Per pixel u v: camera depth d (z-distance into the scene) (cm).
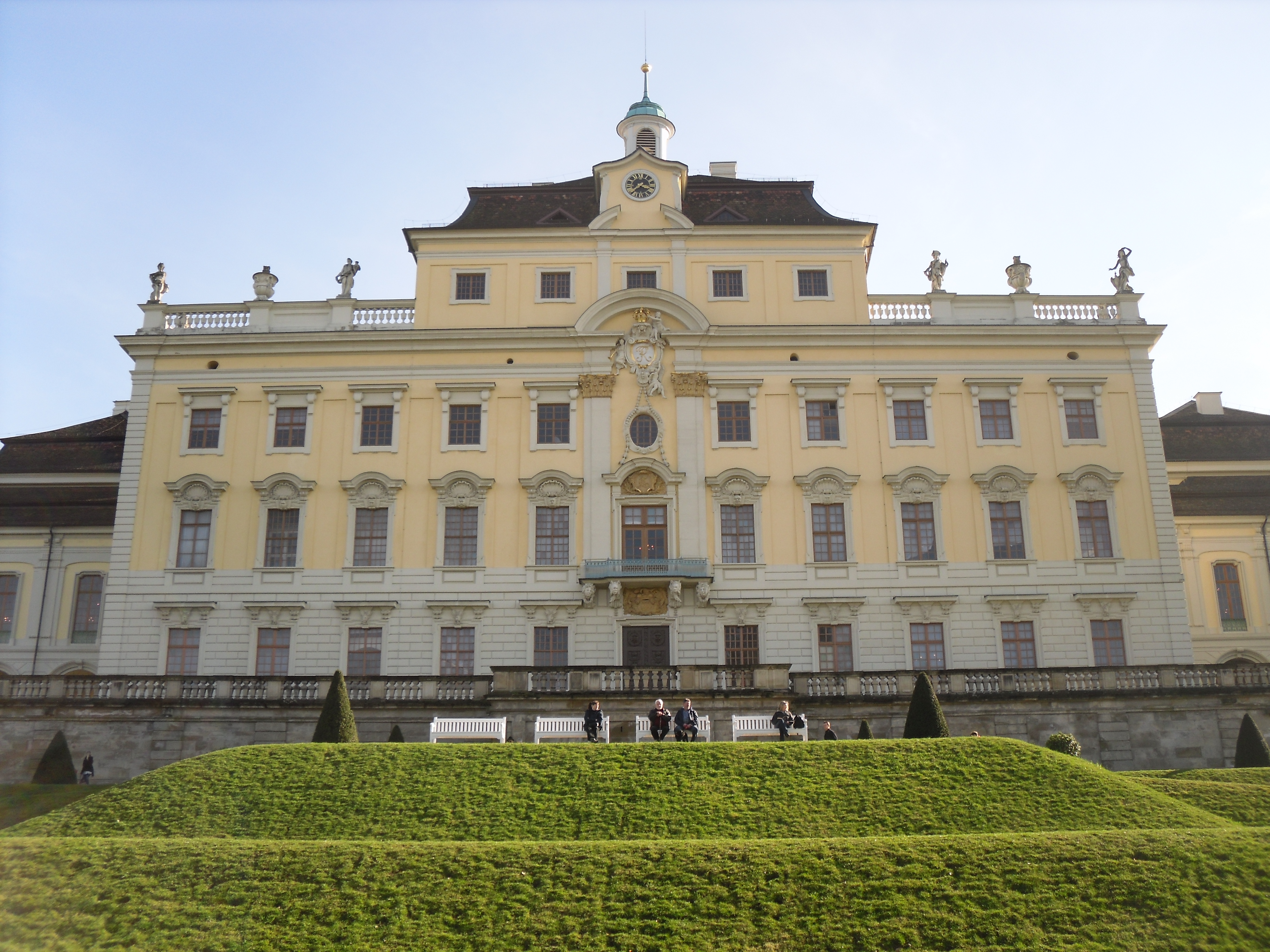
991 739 3516
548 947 2325
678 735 3803
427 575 5306
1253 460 6253
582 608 5256
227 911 2455
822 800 3105
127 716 4525
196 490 5422
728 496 5394
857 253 5741
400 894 2500
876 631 5266
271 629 5272
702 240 5738
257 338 5562
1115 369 5625
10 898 2494
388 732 4534
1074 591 5331
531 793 3180
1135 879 2469
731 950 2303
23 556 5912
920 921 2369
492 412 5512
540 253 5725
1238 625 5884
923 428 5525
